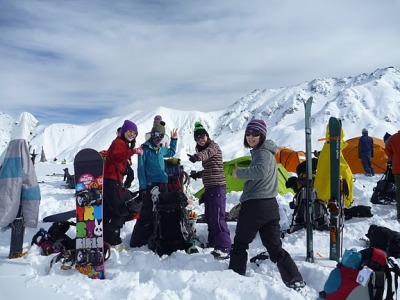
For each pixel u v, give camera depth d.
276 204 4.35
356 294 2.88
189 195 6.82
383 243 3.06
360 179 12.88
